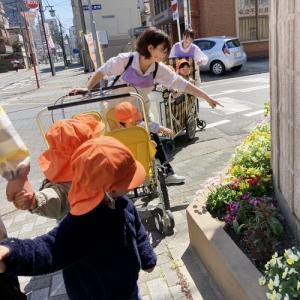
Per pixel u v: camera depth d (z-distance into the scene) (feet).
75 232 4.89
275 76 9.02
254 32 63.00
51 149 6.81
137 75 11.45
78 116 8.84
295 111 7.22
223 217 9.32
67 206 6.94
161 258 9.50
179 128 18.40
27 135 25.71
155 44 10.48
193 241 9.48
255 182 9.84
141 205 12.44
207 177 14.51
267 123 14.11
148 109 12.30
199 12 59.47
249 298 6.25
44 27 103.30
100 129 8.71
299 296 5.54
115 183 4.97
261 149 11.23
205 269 8.77
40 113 9.69
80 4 91.61
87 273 5.41
